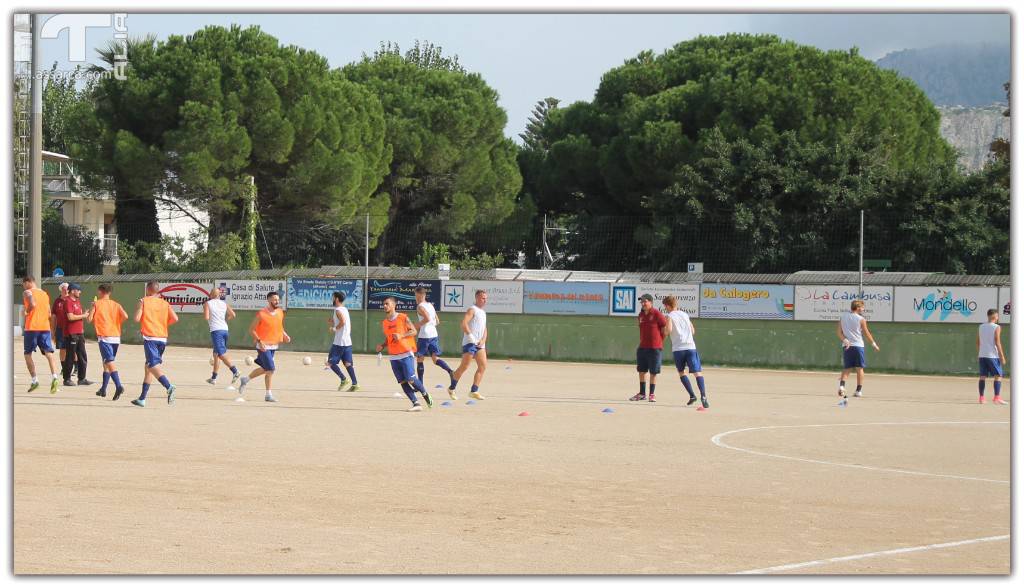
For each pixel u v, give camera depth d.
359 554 7.95
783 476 11.73
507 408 19.22
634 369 32.12
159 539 8.34
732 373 30.81
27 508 9.41
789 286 32.44
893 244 48.97
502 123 64.06
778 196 50.78
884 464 12.77
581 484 11.04
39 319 20.25
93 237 49.28
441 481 11.09
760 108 54.62
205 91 47.25
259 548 8.10
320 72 53.03
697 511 9.70
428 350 21.88
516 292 35.69
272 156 48.62
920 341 31.08
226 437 14.22
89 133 48.16
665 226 51.31
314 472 11.50
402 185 60.44
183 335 40.06
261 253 51.50
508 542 8.40
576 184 64.19
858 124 53.28
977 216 47.78
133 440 13.73
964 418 18.66
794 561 7.86
